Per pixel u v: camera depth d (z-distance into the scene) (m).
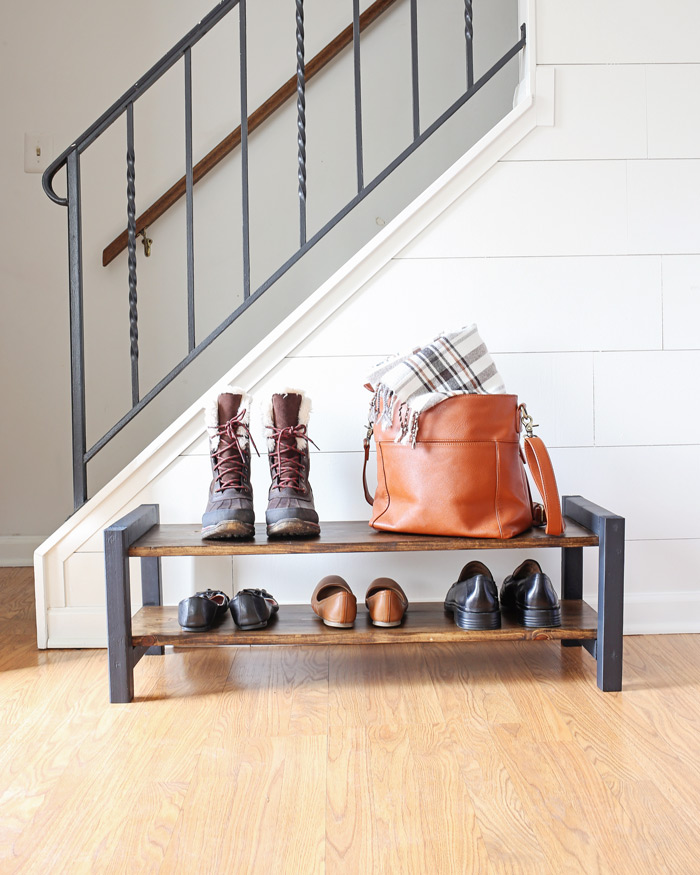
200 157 2.27
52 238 2.29
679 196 1.57
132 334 1.61
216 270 2.27
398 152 2.24
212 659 1.47
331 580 1.36
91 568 1.56
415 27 1.61
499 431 1.29
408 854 0.81
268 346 1.56
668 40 1.56
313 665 1.43
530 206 1.56
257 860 0.80
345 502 1.58
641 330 1.58
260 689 1.30
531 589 1.29
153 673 1.39
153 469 1.55
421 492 1.30
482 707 1.21
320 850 0.82
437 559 1.59
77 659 1.48
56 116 2.27
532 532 1.32
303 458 1.38
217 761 1.03
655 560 1.59
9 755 1.06
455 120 2.23
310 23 2.26
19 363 2.30
